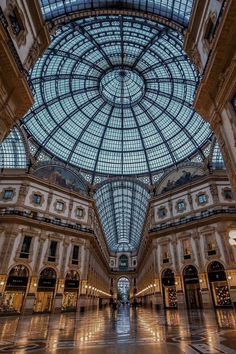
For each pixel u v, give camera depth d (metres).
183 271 25.03
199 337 6.12
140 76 30.88
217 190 26.25
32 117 28.20
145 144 35.47
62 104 30.48
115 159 36.00
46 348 5.05
